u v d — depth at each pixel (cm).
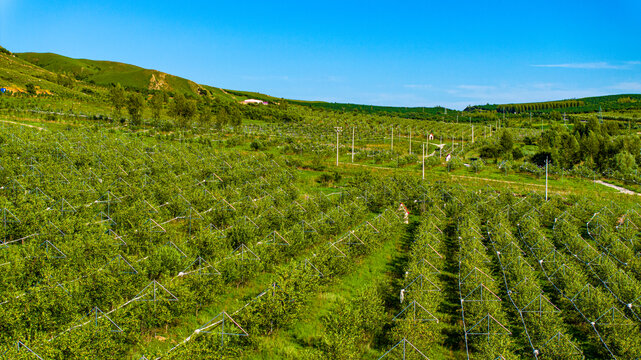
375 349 2052
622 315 2184
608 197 5438
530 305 2295
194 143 7556
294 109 18888
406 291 2406
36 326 1805
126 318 1861
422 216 4119
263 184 4594
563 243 3428
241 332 1956
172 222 3397
